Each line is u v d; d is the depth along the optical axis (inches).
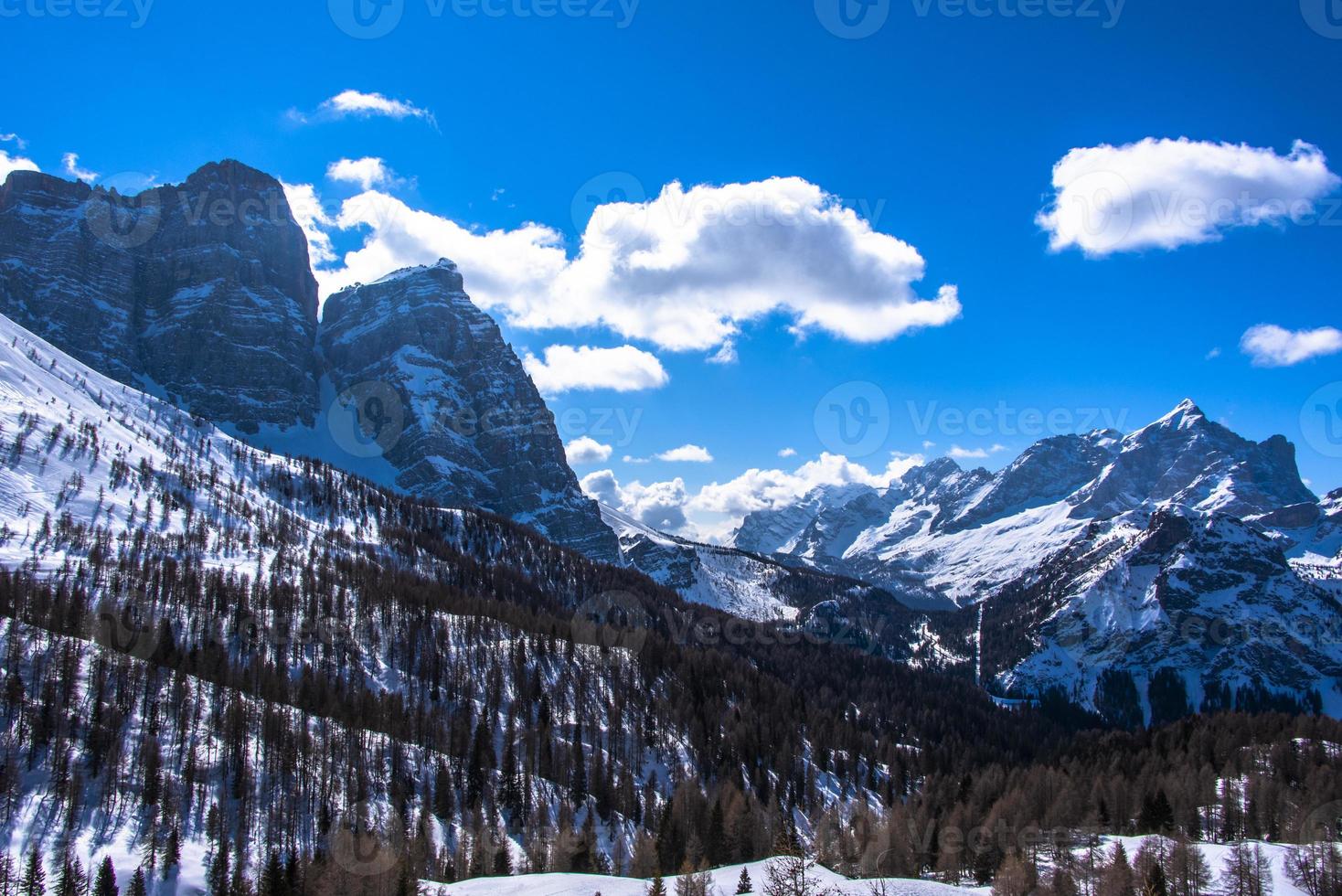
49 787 5880.9
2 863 5098.4
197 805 6309.1
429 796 7372.1
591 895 5226.4
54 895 5098.4
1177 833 6619.1
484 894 5393.7
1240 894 5570.9
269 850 6146.7
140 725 6791.3
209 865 5792.3
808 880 4859.7
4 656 6914.4
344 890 5723.4
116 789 6097.4
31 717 6264.8
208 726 7106.3
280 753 7017.7
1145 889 5364.2
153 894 5413.4
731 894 5039.4
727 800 7637.8
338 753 7401.6
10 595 7844.5
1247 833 7322.8
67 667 6939.0
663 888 5017.2
